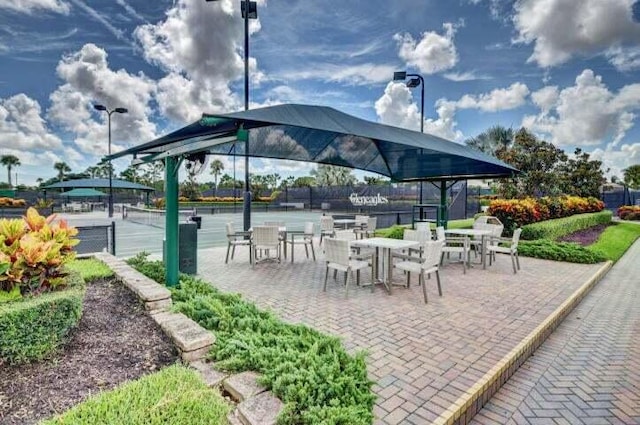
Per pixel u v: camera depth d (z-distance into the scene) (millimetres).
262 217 23578
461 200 18812
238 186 44062
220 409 1997
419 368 3023
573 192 16969
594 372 3367
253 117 3586
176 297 4254
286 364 2422
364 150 7770
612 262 8297
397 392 2656
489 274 6645
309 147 7426
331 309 4547
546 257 8172
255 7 8391
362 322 4094
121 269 4898
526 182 13445
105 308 3691
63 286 3119
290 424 2035
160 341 3018
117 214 25141
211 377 2494
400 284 5793
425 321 4133
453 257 8484
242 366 2580
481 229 8383
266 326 3322
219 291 4859
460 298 5062
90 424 1757
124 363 2654
